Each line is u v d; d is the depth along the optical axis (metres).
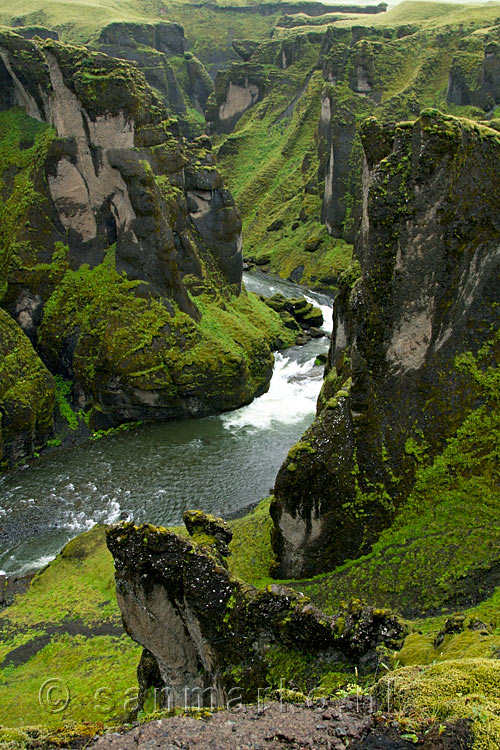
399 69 101.12
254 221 106.00
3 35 47.75
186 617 14.12
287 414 49.25
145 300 48.97
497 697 6.81
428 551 19.58
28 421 41.66
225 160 122.94
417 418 21.66
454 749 6.09
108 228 50.41
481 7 118.00
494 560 18.34
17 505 36.56
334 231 89.44
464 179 20.00
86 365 47.38
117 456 42.44
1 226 49.47
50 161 48.12
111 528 14.22
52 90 47.25
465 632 10.60
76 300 49.00
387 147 22.55
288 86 126.12
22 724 18.19
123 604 14.41
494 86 92.69
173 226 53.81
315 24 177.25
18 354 43.88
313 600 19.56
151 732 7.27
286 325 65.69
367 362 21.05
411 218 20.05
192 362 48.06
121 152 47.91
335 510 21.14
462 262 20.72
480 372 21.67
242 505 35.25
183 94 165.25
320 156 97.69
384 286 20.66
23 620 25.12
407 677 7.60
